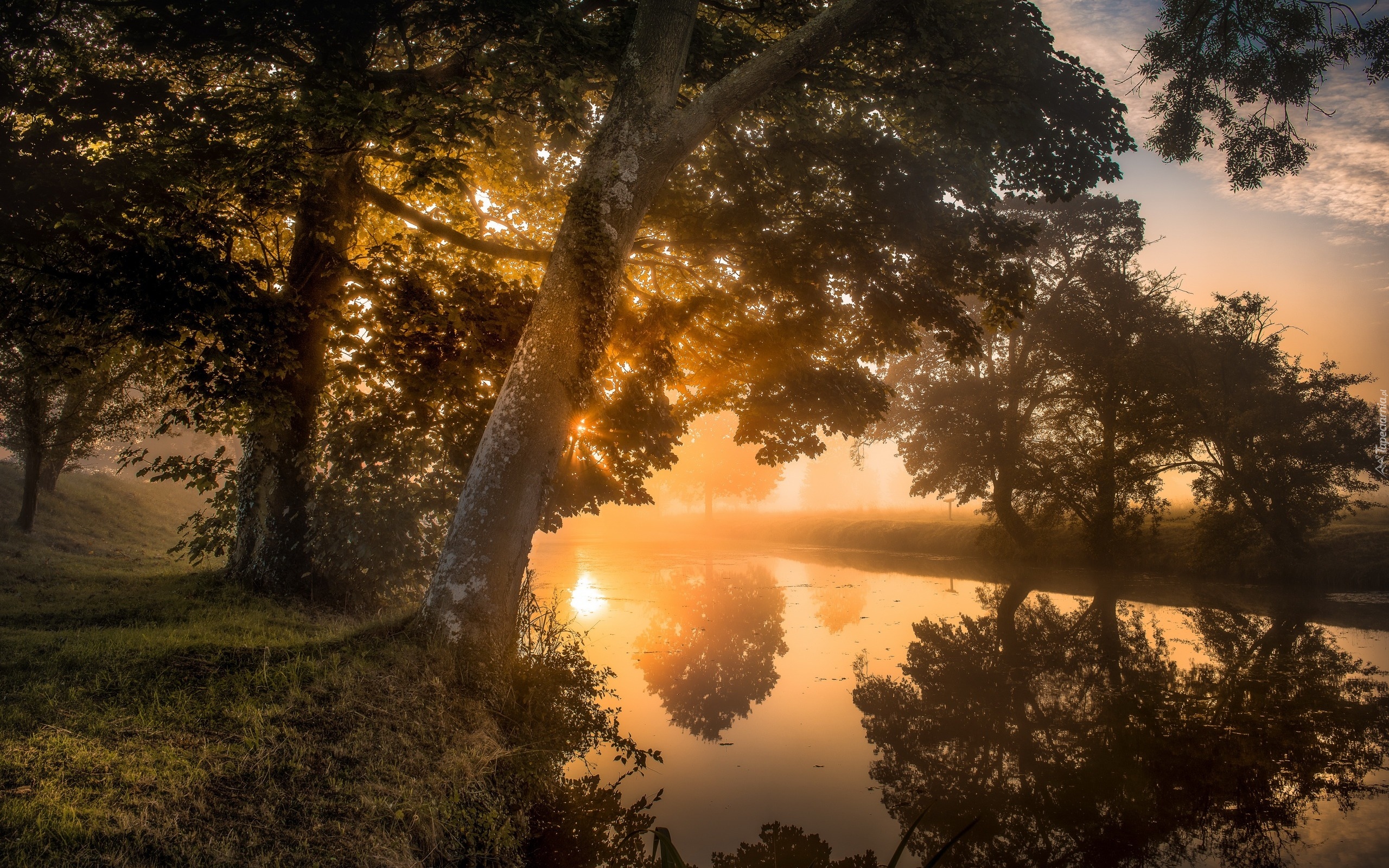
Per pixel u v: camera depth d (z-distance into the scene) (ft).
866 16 32.01
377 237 46.26
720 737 27.84
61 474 76.33
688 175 42.27
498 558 25.75
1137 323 88.58
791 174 39.93
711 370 48.29
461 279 35.19
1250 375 77.87
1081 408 92.89
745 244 42.45
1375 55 31.48
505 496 26.23
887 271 41.57
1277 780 23.04
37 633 23.29
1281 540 75.05
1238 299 79.30
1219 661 40.14
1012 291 41.37
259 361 29.45
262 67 33.35
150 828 12.51
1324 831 19.43
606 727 26.45
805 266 41.52
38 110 27.30
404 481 38.34
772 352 44.91
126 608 28.96
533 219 49.52
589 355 28.37
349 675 20.70
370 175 42.39
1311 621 53.26
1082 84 35.78
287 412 31.53
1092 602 64.03
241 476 37.45
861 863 17.81
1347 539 75.51
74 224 25.32
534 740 22.11
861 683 36.09
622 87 30.94
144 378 44.68
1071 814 20.85
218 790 14.43
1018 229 39.65
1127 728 28.58
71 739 14.74
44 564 39.70
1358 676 36.45
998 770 24.32
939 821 20.39
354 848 14.17
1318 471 72.43
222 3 28.02
